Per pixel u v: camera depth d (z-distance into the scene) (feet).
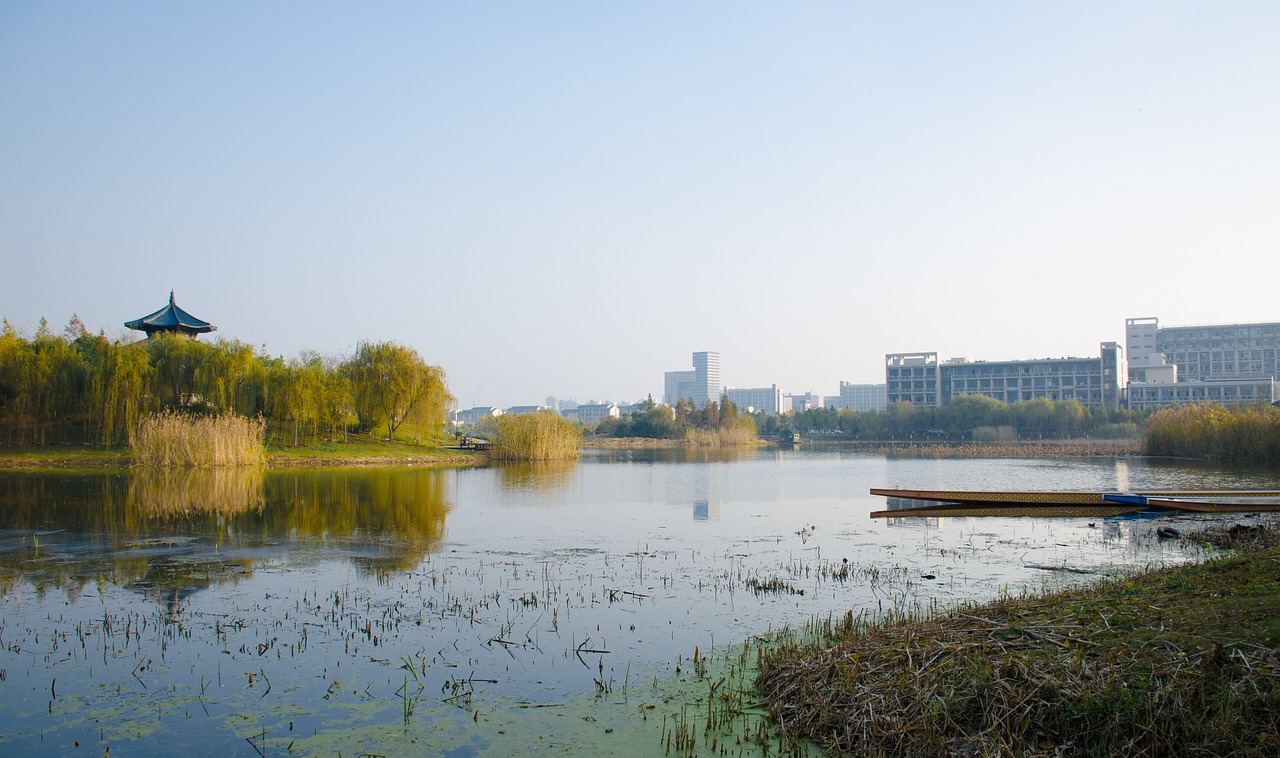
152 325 261.85
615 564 71.51
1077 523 96.02
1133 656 31.42
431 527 95.35
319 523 97.60
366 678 41.24
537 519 103.35
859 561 72.28
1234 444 218.79
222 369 200.64
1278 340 587.68
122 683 40.65
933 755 28.22
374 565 71.00
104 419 183.21
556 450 249.75
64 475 155.43
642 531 92.73
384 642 47.32
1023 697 29.71
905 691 32.14
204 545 81.20
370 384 231.91
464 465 216.95
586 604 56.29
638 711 36.45
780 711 34.81
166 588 61.62
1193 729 26.50
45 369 183.93
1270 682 27.89
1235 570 44.83
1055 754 27.17
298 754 32.55
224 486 141.08
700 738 33.01
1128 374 601.21
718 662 43.06
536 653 45.06
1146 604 38.68
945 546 80.28
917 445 404.36
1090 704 28.48
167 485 139.95
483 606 55.83
